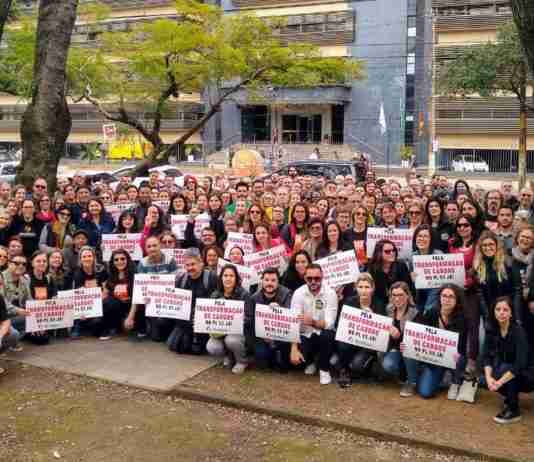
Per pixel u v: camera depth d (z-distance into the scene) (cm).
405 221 1151
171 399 774
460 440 645
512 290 808
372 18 4472
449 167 4231
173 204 1258
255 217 1071
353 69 2378
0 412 739
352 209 1132
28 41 2306
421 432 664
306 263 875
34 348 941
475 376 763
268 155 4406
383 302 859
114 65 2334
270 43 2244
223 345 857
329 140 4684
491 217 1109
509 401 689
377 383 805
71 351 927
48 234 1128
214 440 672
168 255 1003
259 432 690
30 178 1341
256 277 948
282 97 4566
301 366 855
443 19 4200
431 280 857
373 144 4559
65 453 648
